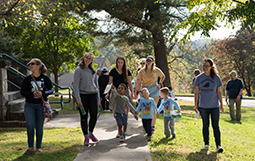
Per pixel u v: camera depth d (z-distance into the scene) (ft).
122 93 19.36
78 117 31.04
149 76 22.49
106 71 35.32
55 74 74.69
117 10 46.42
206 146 17.72
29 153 15.89
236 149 18.10
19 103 29.55
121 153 16.11
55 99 57.98
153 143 18.71
